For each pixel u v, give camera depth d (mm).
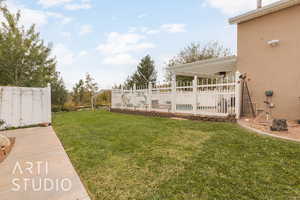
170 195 2127
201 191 2184
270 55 6789
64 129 6625
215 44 23594
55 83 16359
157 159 3248
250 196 2043
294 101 6207
